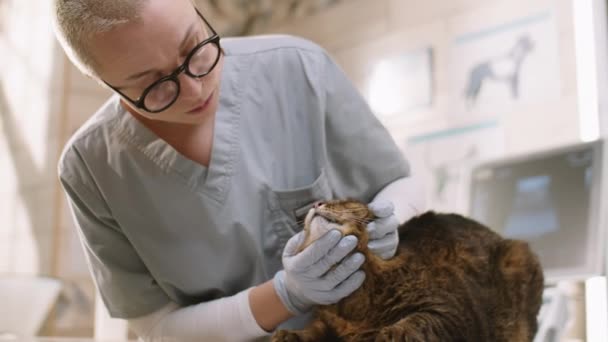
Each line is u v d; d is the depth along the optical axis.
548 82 3.07
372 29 3.94
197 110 1.22
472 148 3.34
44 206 4.60
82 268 4.42
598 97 2.89
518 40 3.20
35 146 4.74
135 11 1.08
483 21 3.36
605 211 2.36
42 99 4.72
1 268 4.88
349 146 1.51
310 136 1.49
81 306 4.35
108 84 1.17
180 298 1.49
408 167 1.60
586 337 2.35
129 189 1.42
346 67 4.08
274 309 1.31
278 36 1.56
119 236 1.47
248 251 1.44
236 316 1.33
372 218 1.31
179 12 1.13
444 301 1.30
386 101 3.81
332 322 1.36
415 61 3.68
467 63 3.42
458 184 3.03
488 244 1.54
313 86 1.49
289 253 1.29
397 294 1.33
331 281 1.25
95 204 1.44
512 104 3.20
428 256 1.40
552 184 2.52
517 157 2.67
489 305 1.43
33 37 4.90
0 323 2.79
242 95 1.47
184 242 1.43
